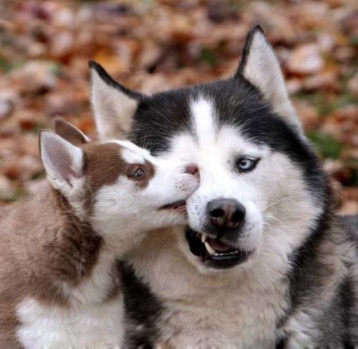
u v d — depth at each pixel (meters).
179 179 8.27
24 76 17.55
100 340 8.72
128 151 8.51
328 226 9.07
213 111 8.67
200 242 8.48
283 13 21.31
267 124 8.76
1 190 12.97
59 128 9.07
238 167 8.53
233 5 21.81
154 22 20.91
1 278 8.48
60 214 8.44
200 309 8.84
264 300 8.84
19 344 8.41
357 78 16.88
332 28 19.89
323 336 8.98
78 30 20.16
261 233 8.22
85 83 17.61
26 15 20.64
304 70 17.22
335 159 13.66
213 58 18.78
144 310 8.94
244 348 9.00
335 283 9.07
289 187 8.70
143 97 9.09
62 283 8.38
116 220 8.44
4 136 15.41
